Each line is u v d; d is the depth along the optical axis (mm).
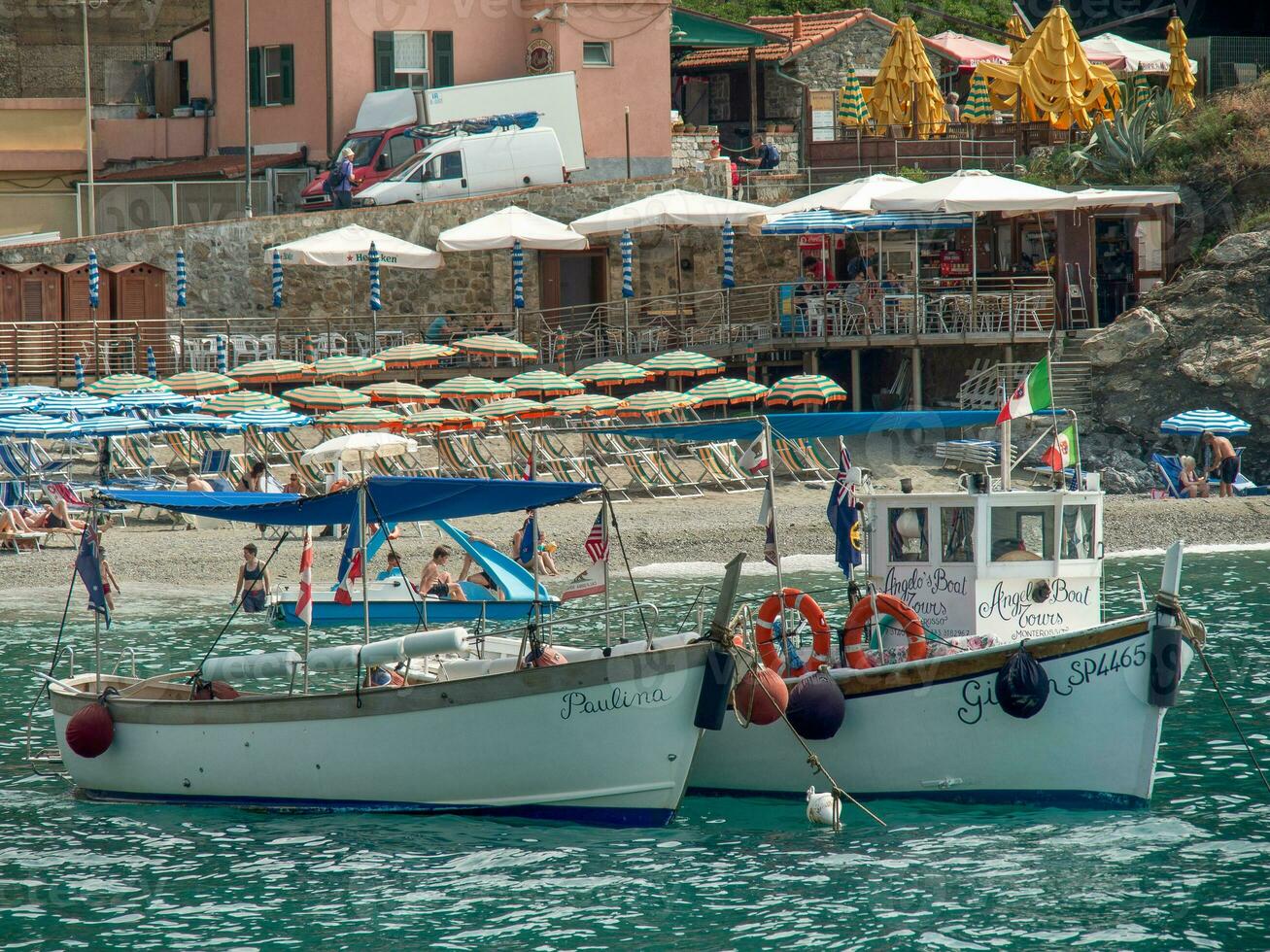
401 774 54344
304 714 55094
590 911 45969
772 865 49781
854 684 55000
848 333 149875
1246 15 194625
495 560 92938
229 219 160125
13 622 91312
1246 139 162500
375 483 57156
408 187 164250
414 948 43375
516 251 153250
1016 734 53875
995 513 58625
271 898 47406
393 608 92500
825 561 111938
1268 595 96875
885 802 55562
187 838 53250
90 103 178250
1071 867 49219
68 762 59219
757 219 151375
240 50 179125
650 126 183000
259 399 128125
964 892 47281
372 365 138375
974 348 150875
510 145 167500
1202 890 47312
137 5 191500
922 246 165375
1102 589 100000
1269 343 142125
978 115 185250
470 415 128625
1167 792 57344
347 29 174500
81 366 142000
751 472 132125
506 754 53156
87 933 44750
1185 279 148125
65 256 153750
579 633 87125
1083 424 145250
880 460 131750
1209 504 125188
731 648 52469
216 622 92562
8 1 187500
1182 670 53562
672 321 165250
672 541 114125
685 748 52656
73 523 113062
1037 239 159875
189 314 157750
